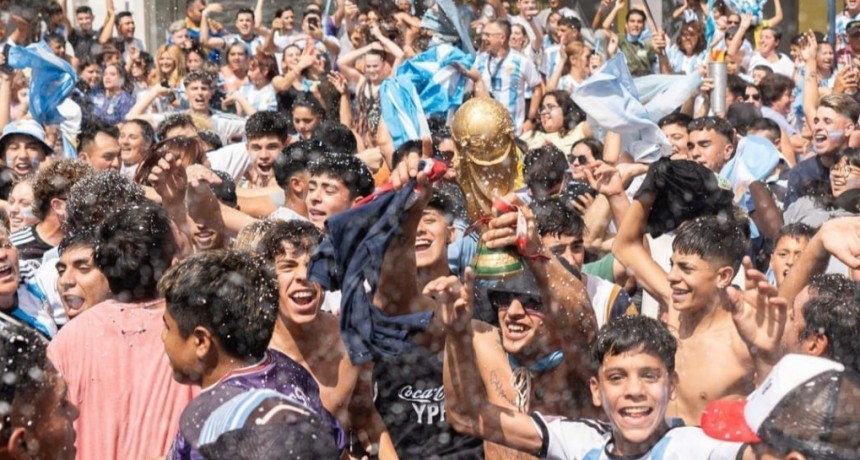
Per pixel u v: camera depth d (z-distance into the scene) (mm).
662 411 3514
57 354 3930
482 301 4266
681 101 8414
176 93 11070
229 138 9719
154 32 14586
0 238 4875
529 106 10516
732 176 6707
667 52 12070
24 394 2908
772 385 2848
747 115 8500
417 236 4496
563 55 11062
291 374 3514
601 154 7461
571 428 3666
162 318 4000
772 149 6746
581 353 3961
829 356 3877
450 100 8859
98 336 3945
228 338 3357
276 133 7246
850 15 11859
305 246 4051
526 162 6094
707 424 3062
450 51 8844
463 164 3805
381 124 7426
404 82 7465
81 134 7684
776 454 2859
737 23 11859
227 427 2994
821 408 2781
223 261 3408
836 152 7047
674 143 7566
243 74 11445
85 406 3883
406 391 4258
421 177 3709
